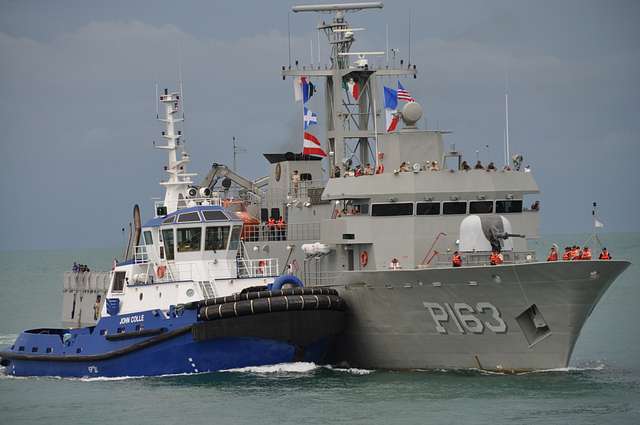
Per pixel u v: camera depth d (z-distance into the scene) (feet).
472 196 479.82
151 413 414.62
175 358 474.49
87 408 428.97
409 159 493.77
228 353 470.80
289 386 447.01
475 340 450.30
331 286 493.77
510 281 426.92
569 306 423.23
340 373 472.85
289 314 464.65
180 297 485.97
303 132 563.07
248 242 564.30
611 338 590.96
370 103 557.74
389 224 476.95
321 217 519.19
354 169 525.34
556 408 396.78
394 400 417.08
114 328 494.59
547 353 437.17
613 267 414.62
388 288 461.78
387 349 477.77
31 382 492.54
